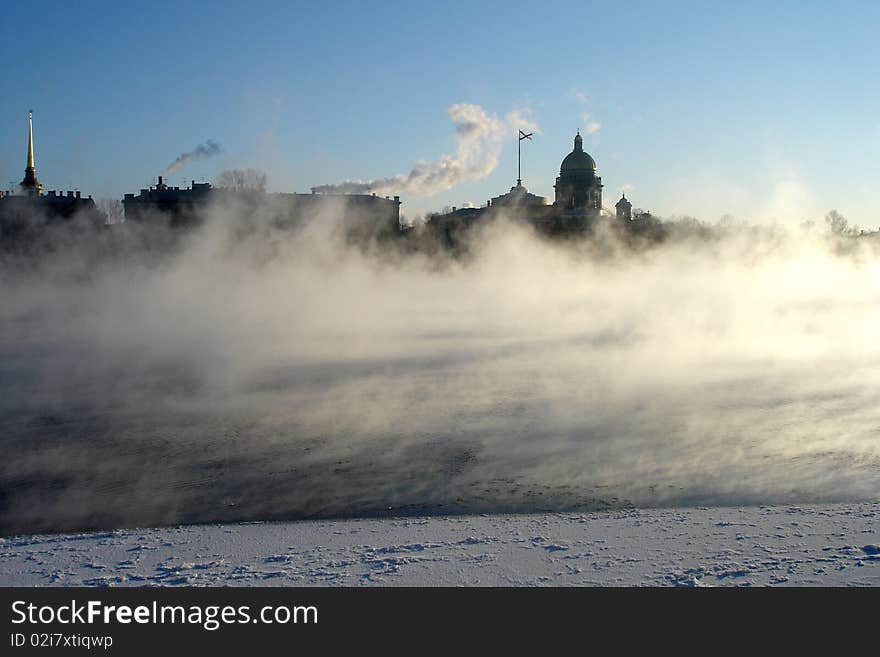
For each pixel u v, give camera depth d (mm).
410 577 8031
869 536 8805
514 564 8305
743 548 8562
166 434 17875
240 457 15781
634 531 9320
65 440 17438
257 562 8617
